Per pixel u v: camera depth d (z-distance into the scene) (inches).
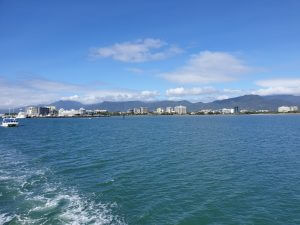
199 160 2190.0
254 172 1771.7
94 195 1302.9
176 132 5187.0
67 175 1702.8
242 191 1371.8
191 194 1326.3
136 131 5649.6
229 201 1230.3
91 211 1102.4
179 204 1192.8
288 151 2655.0
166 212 1107.3
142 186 1461.6
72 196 1278.3
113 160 2225.6
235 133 4800.7
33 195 1283.2
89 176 1679.4
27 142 3759.8
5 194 1291.8
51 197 1257.4
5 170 1835.6
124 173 1752.0
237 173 1744.6
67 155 2517.2
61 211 1090.1
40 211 1085.8
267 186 1457.9
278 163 2060.8
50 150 2866.6
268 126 6830.7
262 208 1152.8
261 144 3201.3
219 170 1830.7
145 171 1808.6
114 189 1403.8
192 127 6825.8
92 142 3622.0
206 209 1139.3
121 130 6067.9
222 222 1022.4
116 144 3331.7
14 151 2827.3
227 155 2426.2
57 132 5782.5
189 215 1079.0
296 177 1641.2
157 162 2117.4
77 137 4468.5
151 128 6638.8
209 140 3668.8
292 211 1123.9
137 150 2778.1
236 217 1066.1
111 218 1040.2
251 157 2322.8
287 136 4173.2
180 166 1961.1
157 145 3169.3
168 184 1501.0
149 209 1133.1
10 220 996.6
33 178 1609.3
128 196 1294.3
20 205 1146.7
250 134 4571.9
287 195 1314.0
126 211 1111.0
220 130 5600.4
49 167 1948.8
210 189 1406.3
